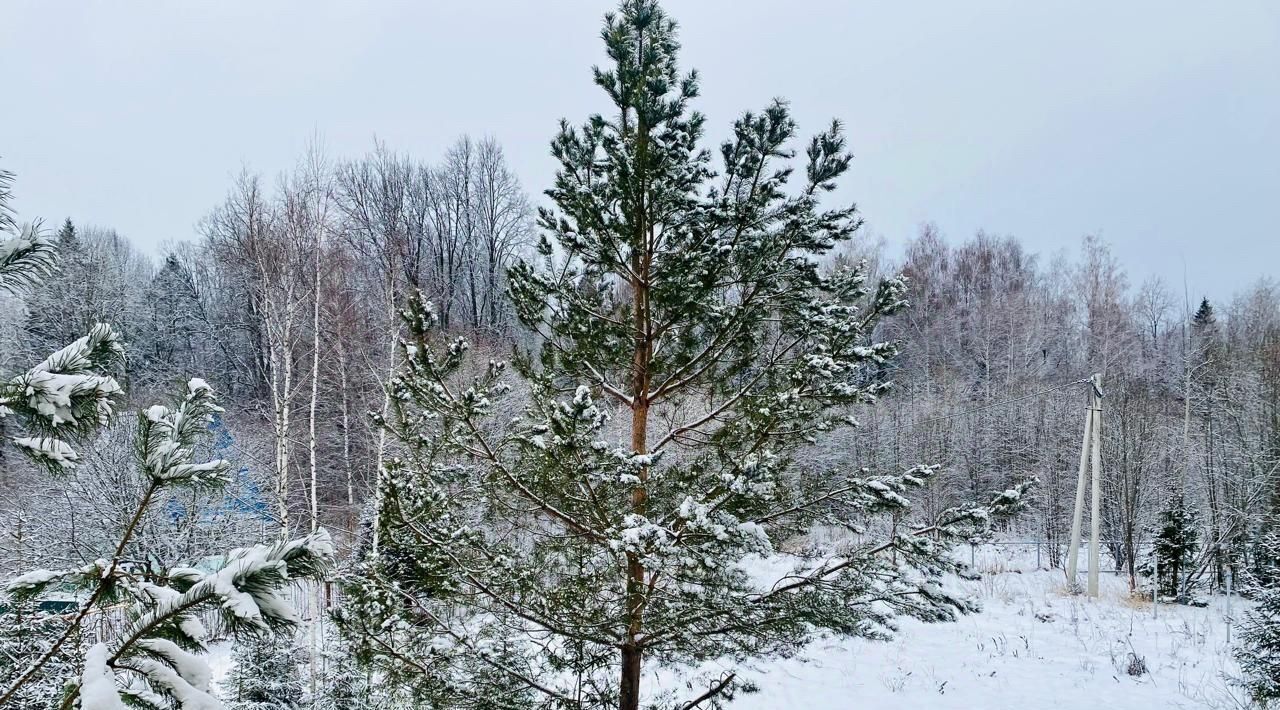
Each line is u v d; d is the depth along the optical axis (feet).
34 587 6.64
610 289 20.67
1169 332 148.05
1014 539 86.22
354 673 24.84
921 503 74.08
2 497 51.37
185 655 6.06
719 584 13.76
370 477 50.96
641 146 17.03
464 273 118.83
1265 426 74.90
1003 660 40.22
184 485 7.04
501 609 17.35
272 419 57.47
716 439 17.46
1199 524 67.00
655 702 19.16
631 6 18.02
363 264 74.23
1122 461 70.03
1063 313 139.85
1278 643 29.81
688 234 18.38
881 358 17.87
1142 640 43.75
